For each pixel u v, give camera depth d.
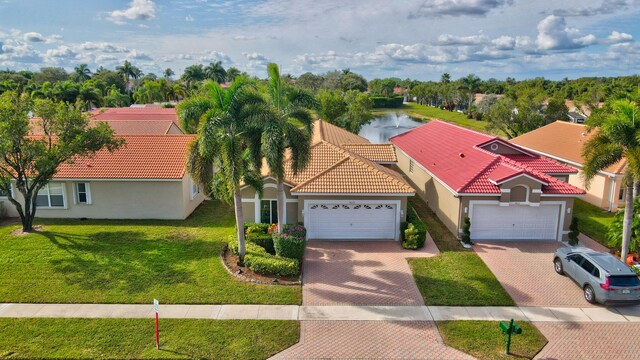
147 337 14.86
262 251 20.69
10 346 14.25
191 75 123.94
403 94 173.38
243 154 19.56
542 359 13.95
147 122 41.66
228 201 20.75
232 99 18.56
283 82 21.38
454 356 14.11
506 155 29.70
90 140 23.44
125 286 18.27
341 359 13.92
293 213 24.38
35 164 22.78
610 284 16.50
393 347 14.52
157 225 26.11
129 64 125.19
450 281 19.14
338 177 24.00
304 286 18.58
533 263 21.06
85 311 16.41
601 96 62.47
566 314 16.61
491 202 23.61
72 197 27.09
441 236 24.67
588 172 19.88
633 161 18.00
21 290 17.80
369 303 17.27
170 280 18.81
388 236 24.19
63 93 77.06
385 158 32.25
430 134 38.28
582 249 21.09
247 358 13.91
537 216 23.95
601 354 14.23
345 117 61.88
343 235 24.14
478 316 16.44
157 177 26.41
